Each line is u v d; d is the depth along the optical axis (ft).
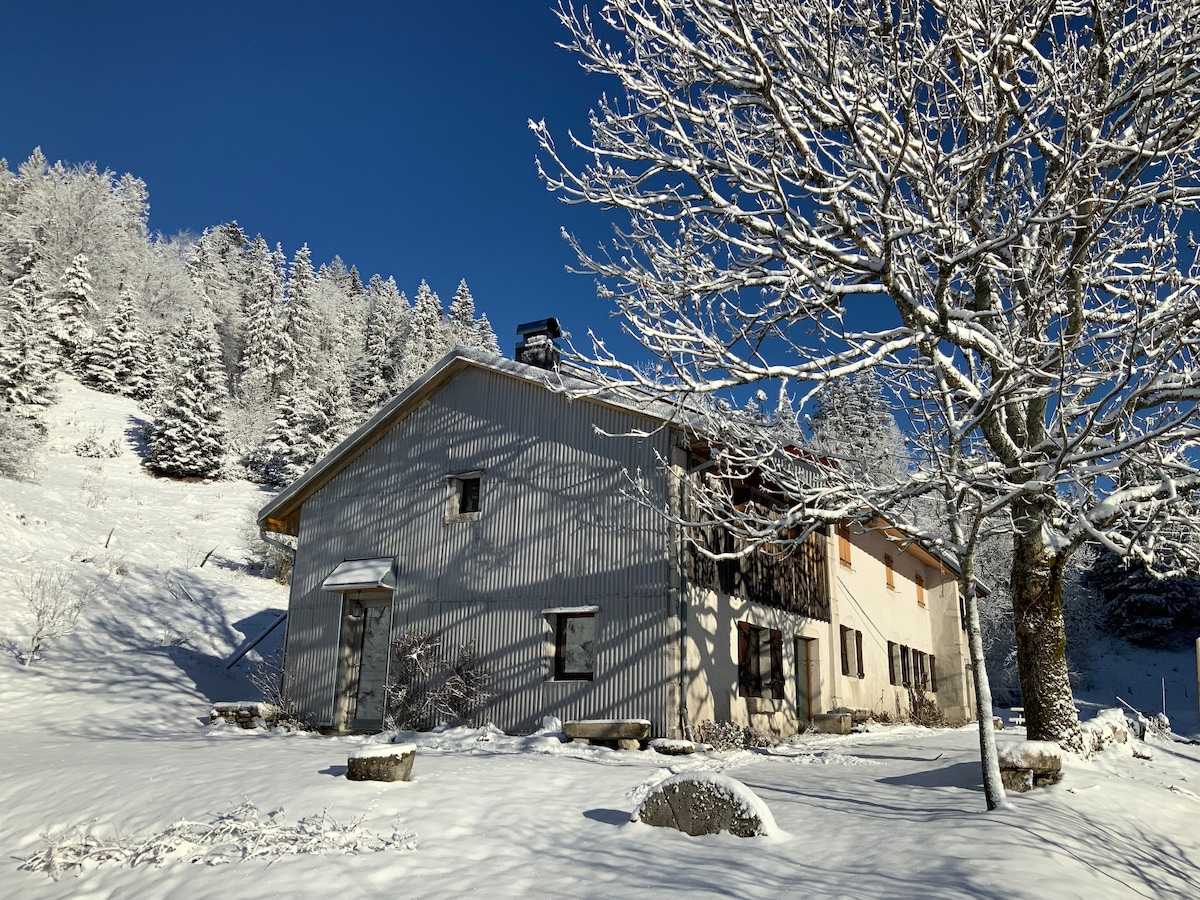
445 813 26.76
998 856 20.75
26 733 49.83
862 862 21.66
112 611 76.89
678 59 32.76
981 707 26.43
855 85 28.81
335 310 292.20
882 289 31.42
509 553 54.19
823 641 65.77
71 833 28.50
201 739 50.90
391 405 60.70
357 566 59.36
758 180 32.40
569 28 33.30
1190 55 28.89
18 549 81.87
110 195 284.82
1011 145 30.96
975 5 29.55
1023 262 33.86
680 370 31.63
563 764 36.83
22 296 175.22
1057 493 33.01
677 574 48.19
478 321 305.94
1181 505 32.27
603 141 35.37
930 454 31.50
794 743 52.70
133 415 174.19
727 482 52.70
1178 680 145.79
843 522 39.19
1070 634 148.36
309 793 28.58
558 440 54.29
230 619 85.30
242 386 209.26
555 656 51.37
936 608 93.50
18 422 115.34
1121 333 32.09
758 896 19.49
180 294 258.37
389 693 54.85
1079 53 30.12
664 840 24.17
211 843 24.97
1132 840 24.26
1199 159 30.35
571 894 20.11
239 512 129.70
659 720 46.37
